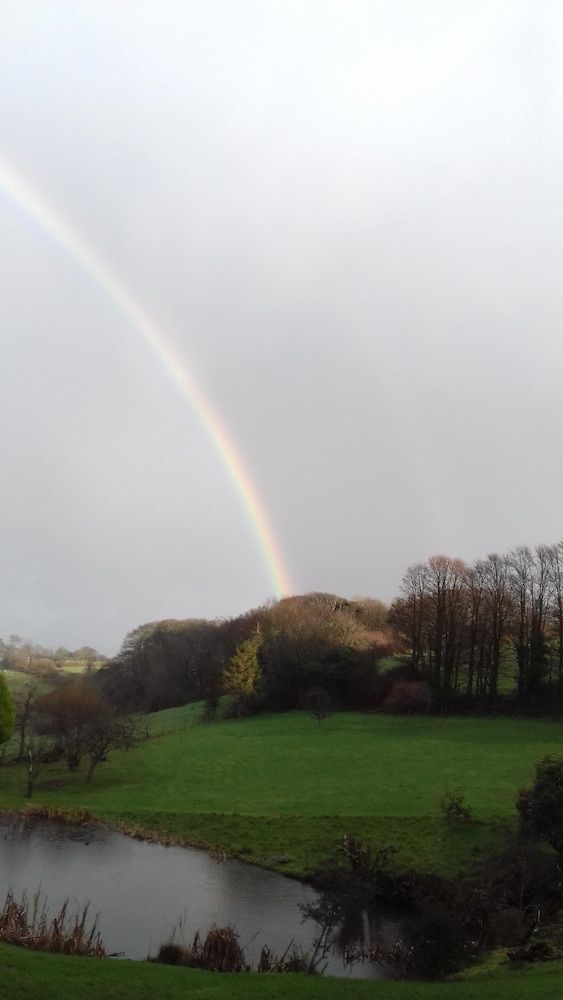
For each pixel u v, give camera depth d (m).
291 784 50.53
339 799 45.06
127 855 39.72
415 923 23.69
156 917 29.97
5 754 66.88
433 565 96.38
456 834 36.59
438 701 78.25
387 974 23.39
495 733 63.12
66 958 18.33
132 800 50.38
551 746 56.25
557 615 82.25
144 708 109.69
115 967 17.88
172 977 17.48
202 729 76.56
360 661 88.31
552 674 80.81
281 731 71.44
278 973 19.58
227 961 21.97
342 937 27.39
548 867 29.30
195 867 37.56
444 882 31.14
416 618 89.44
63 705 65.69
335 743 63.06
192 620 135.50
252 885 34.69
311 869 35.94
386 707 80.25
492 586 86.62
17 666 135.38
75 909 30.50
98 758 57.53
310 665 86.75
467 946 23.06
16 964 16.52
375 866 32.62
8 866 37.41
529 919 25.38
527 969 19.98
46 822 46.88
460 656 86.44
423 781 47.50
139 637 132.00
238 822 43.22
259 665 90.56
